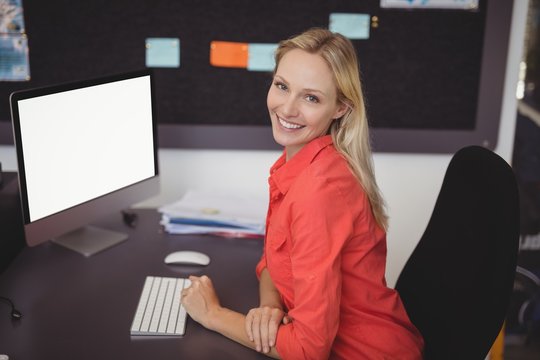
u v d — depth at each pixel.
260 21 1.95
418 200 2.13
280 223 1.23
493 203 1.25
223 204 1.87
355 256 1.23
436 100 2.02
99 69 1.97
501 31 1.95
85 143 1.57
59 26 1.93
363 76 2.00
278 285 1.32
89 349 1.23
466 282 1.30
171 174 2.10
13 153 2.04
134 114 1.69
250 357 1.21
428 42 1.97
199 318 1.31
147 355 1.21
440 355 1.35
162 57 1.97
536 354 2.24
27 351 1.21
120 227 1.82
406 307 1.50
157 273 1.54
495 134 2.04
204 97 2.01
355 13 1.94
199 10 1.93
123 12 1.93
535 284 2.18
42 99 1.44
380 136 2.04
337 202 1.17
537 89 2.01
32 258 1.61
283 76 1.23
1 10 1.90
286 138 1.29
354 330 1.25
